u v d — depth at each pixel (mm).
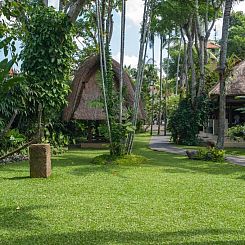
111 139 11117
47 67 12453
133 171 9195
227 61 13242
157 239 4191
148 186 7219
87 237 4238
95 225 4703
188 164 10766
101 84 11453
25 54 12453
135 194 6500
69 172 8867
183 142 18750
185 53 24688
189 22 20312
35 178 7938
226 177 8508
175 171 9320
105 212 5312
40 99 12148
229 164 10938
